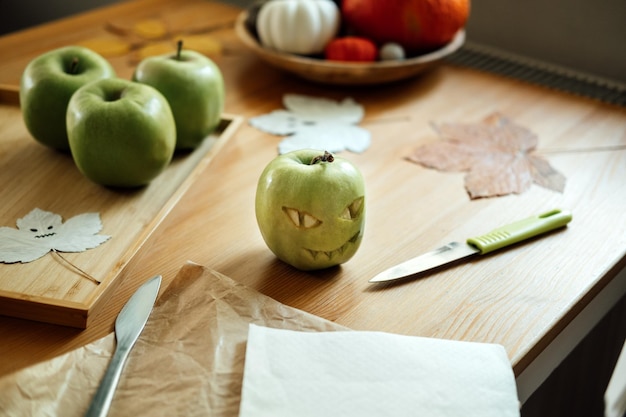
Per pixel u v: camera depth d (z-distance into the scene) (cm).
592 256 64
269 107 87
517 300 59
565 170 76
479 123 85
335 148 78
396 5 88
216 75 76
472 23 107
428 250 64
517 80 96
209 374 51
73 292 58
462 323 57
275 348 51
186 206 69
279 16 88
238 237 65
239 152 78
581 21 97
